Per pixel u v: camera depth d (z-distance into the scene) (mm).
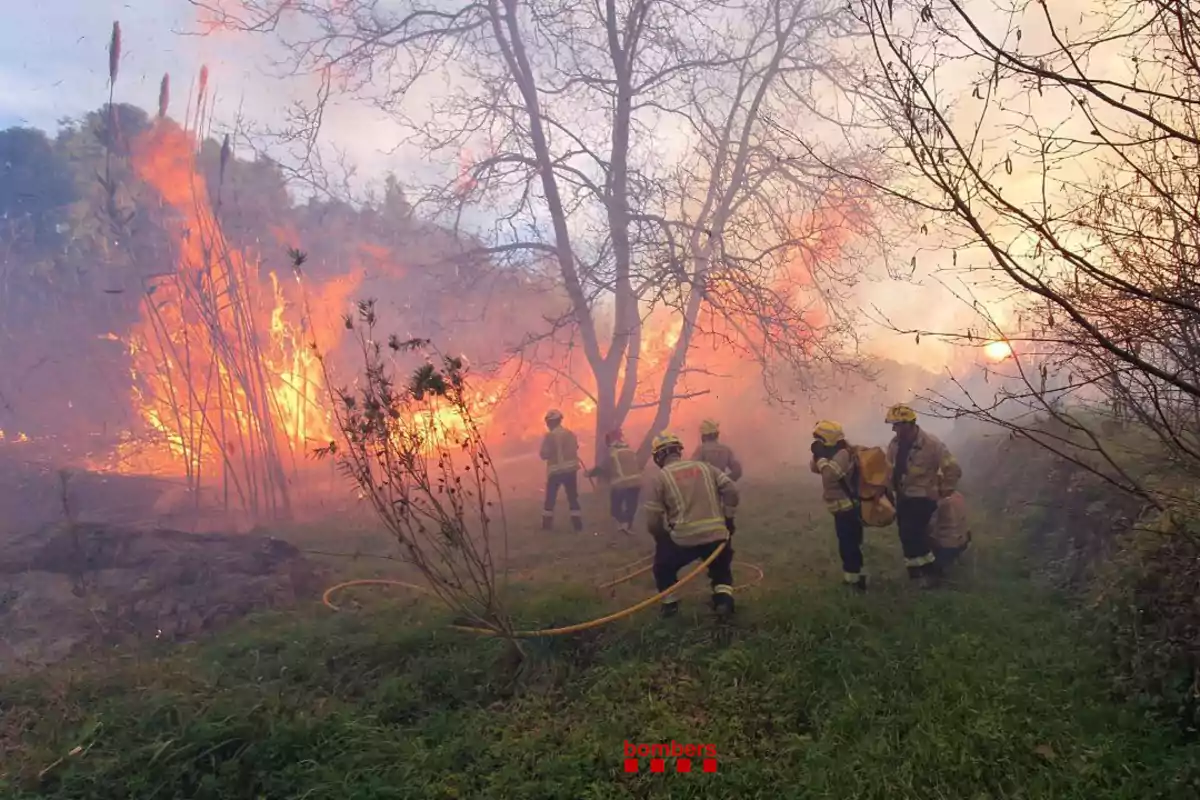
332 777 3908
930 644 5004
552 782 3771
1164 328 3678
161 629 6691
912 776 3539
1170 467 5090
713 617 5789
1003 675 4453
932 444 6586
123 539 7926
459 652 5477
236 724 4309
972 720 3945
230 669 5492
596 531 10516
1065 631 5148
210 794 3930
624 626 5762
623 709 4547
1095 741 3725
